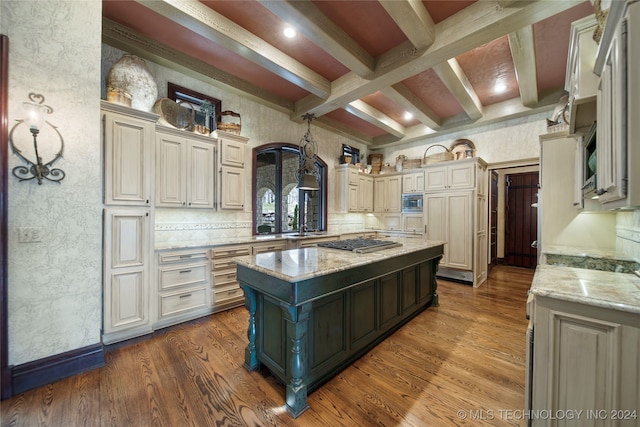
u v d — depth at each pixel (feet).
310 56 10.30
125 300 8.01
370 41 9.27
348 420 5.08
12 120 5.71
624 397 3.76
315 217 17.90
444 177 15.39
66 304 6.39
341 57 9.24
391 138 19.74
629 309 3.64
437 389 5.99
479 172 14.78
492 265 19.07
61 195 6.31
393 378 6.40
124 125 8.00
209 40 9.36
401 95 12.45
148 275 8.48
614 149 3.87
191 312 9.64
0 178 5.57
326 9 7.84
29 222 5.93
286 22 7.79
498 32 7.75
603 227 8.46
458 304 11.54
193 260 9.74
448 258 15.14
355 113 14.75
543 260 7.97
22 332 5.86
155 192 9.22
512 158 14.82
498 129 15.29
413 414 5.24
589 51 5.95
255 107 13.56
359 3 7.66
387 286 8.37
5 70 5.61
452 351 7.64
